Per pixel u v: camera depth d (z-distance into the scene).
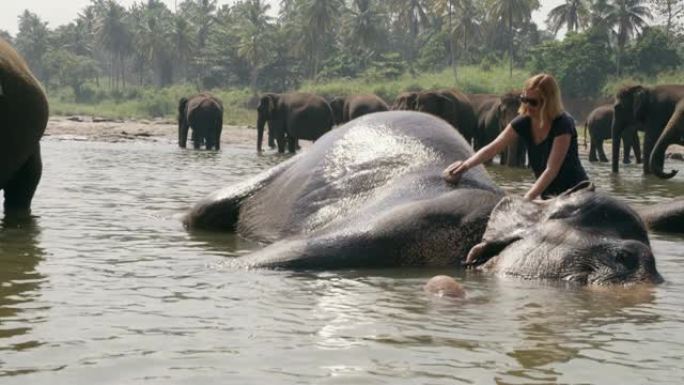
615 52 67.50
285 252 6.07
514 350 3.73
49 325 4.09
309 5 93.81
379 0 109.12
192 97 31.17
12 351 3.62
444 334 4.02
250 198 8.13
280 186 7.96
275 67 101.00
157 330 4.02
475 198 6.63
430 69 93.25
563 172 6.61
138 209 9.55
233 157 23.17
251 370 3.38
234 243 7.32
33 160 9.09
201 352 3.63
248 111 78.50
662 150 18.14
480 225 6.38
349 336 3.95
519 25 99.75
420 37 113.44
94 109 89.19
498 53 94.56
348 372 3.37
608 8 73.94
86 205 9.84
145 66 136.12
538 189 6.50
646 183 16.16
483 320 4.34
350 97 33.81
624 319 4.42
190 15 131.12
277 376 3.30
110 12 125.38
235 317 4.32
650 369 3.47
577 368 3.47
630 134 26.06
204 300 4.73
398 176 7.29
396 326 4.17
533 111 6.65
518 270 5.75
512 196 6.38
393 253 6.17
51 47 132.62
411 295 5.01
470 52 96.69
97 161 18.70
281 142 31.05
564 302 4.86
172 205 10.00
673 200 8.88
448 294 5.00
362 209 6.98
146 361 3.49
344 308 4.58
